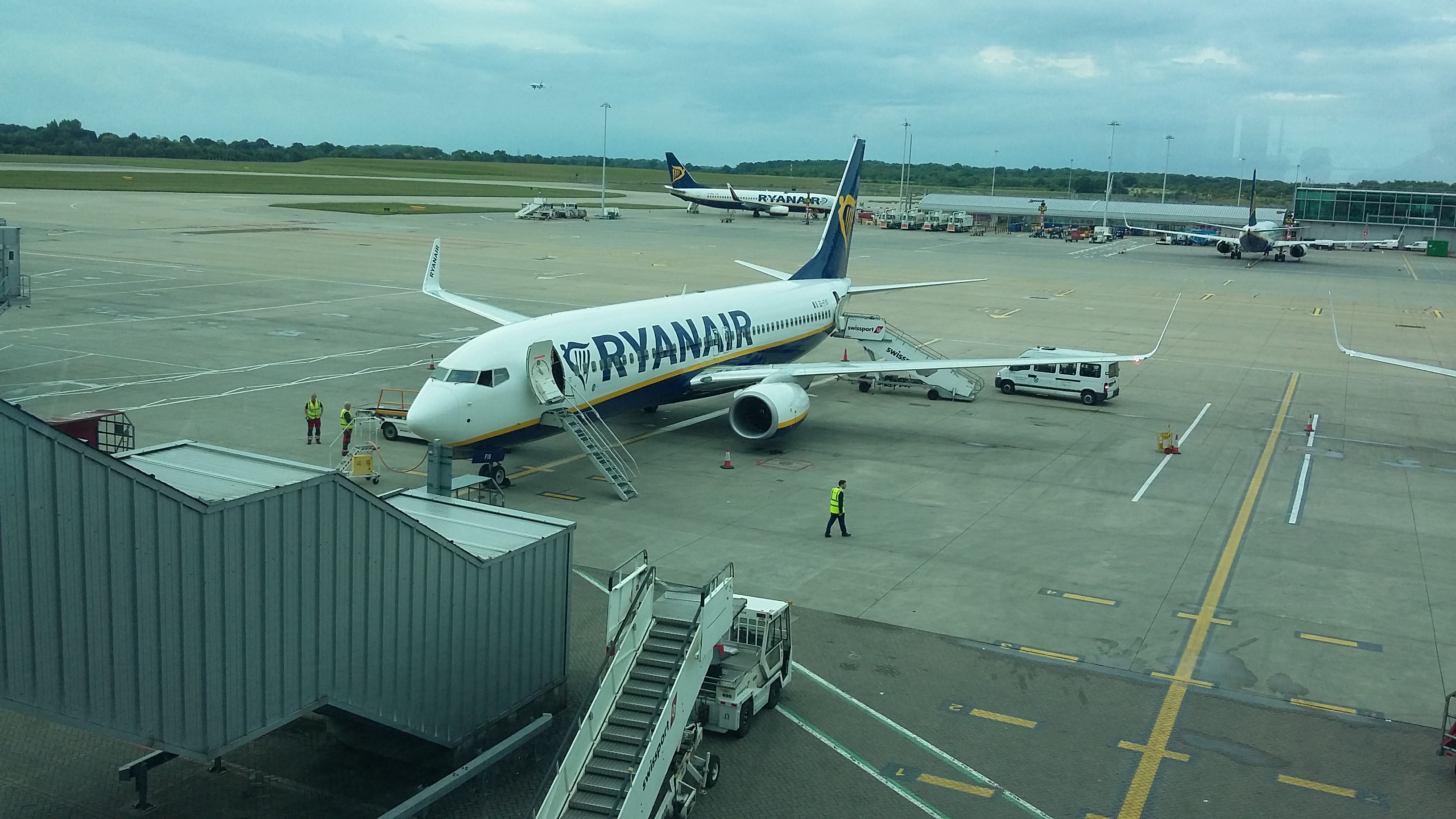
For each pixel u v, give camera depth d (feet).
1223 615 105.91
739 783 74.74
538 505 133.49
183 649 58.90
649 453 160.35
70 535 54.24
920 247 560.61
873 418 190.08
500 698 81.05
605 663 71.05
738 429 161.17
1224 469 160.97
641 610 74.33
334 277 344.69
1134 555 121.90
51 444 53.11
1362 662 96.22
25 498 52.65
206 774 75.05
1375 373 245.86
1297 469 161.89
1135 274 458.50
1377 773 77.77
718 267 407.85
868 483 148.05
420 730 73.92
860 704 86.28
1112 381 205.67
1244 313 338.54
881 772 76.54
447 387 127.13
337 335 245.65
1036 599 108.37
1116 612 105.70
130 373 196.75
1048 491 146.82
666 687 68.85
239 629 61.11
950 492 144.56
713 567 113.60
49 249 380.58
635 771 63.21
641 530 125.29
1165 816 71.77
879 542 123.75
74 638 55.01
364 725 78.84
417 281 341.21
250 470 78.54
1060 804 72.95
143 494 56.29
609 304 304.30
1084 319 317.83
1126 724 84.07
